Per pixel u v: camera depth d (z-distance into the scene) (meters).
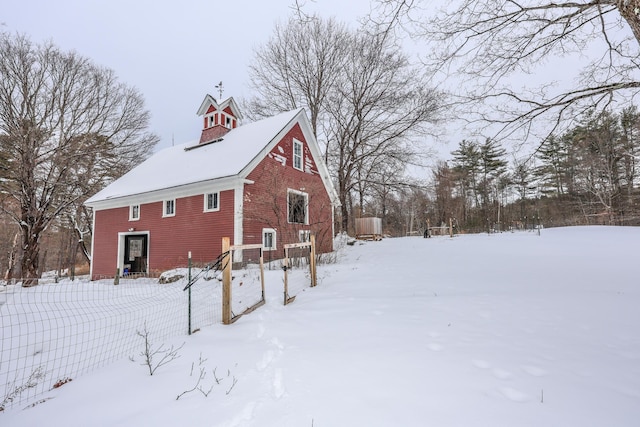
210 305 6.27
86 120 20.33
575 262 9.28
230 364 3.14
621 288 5.97
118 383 2.86
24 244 16.55
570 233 17.72
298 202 14.92
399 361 3.02
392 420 2.05
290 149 15.91
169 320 5.31
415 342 3.54
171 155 18.94
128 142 23.44
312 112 23.38
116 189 17.31
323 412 2.17
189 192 13.99
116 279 11.13
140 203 15.77
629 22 3.05
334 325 4.34
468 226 33.00
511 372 2.72
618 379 2.56
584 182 29.11
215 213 13.12
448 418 2.06
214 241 13.02
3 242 25.39
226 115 18.36
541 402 2.24
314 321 4.59
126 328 4.97
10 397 2.92
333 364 3.01
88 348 4.21
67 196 19.52
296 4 3.99
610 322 4.02
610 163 24.05
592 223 29.33
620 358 2.97
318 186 17.67
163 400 2.47
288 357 3.24
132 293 7.72
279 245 13.77
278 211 12.88
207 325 4.77
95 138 20.88
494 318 4.38
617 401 2.23
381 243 18.61
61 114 19.00
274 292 7.02
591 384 2.49
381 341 3.62
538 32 4.52
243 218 12.60
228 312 4.80
